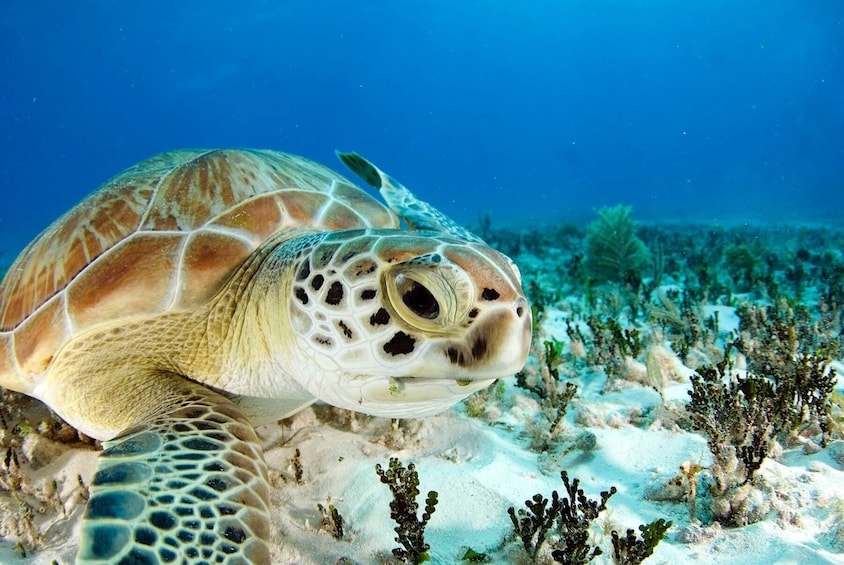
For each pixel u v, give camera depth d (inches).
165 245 14.2
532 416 17.3
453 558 12.1
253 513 10.2
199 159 16.3
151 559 9.0
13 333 14.7
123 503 9.4
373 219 17.9
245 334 14.0
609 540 12.1
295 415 16.8
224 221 14.8
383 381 11.5
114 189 16.0
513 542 12.2
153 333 14.2
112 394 14.4
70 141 468.4
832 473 13.5
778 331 20.7
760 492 12.8
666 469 14.1
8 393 18.5
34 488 14.7
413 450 15.5
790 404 15.1
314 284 12.0
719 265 46.8
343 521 13.1
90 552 8.8
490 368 10.3
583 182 340.8
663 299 26.2
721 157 391.2
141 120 470.3
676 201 184.4
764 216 112.4
